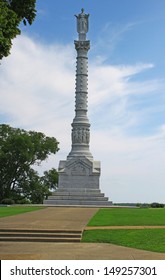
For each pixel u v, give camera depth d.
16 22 25.73
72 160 86.50
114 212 51.12
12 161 98.81
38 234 25.50
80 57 90.50
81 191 84.25
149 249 21.00
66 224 30.94
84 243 23.75
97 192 84.00
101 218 38.59
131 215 44.09
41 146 100.81
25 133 102.19
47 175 103.31
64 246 22.58
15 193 100.50
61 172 86.19
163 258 18.62
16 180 101.81
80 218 38.28
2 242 24.36
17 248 21.86
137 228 29.45
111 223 32.91
